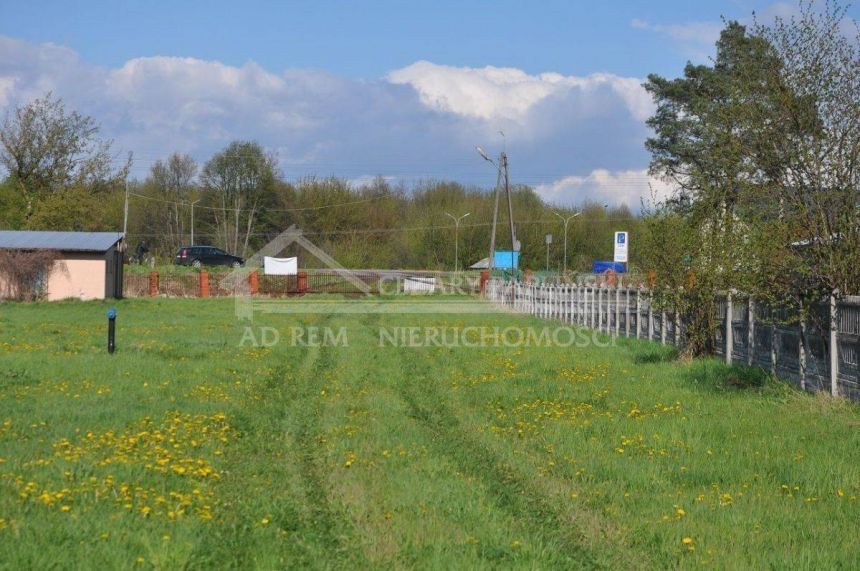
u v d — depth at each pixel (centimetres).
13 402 1480
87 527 784
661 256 2092
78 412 1391
